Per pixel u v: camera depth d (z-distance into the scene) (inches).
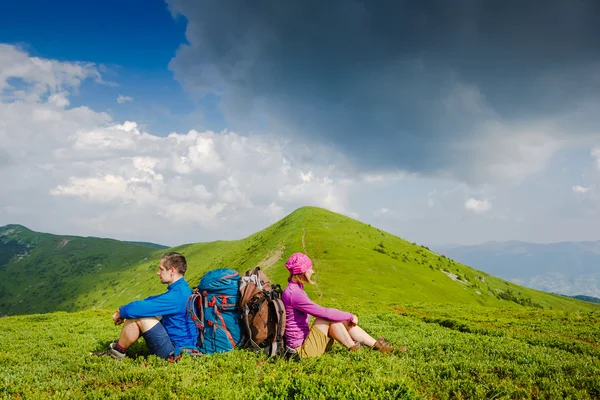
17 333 647.8
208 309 329.1
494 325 798.5
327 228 5984.3
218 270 340.5
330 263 4197.8
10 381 295.0
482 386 286.8
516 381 309.3
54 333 638.5
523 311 1142.3
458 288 5093.5
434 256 6840.6
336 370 285.3
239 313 328.8
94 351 442.6
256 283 333.4
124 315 320.8
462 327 746.2
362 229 6771.7
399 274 4424.2
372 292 3481.8
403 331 653.9
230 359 303.1
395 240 6993.1
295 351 314.5
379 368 294.5
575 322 840.9
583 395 280.4
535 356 406.9
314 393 238.2
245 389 249.3
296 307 321.7
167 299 323.0
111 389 259.9
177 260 337.4
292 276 328.8
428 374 314.2
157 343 320.8
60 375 311.7
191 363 303.3
